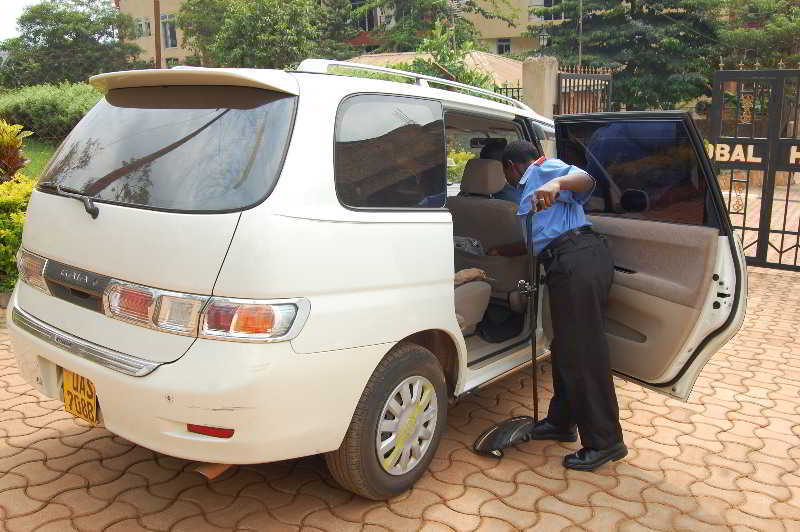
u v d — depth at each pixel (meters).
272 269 2.32
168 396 2.31
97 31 47.06
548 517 2.95
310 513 2.91
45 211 2.88
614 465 3.45
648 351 3.35
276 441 2.40
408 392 2.94
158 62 18.00
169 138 2.64
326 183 2.55
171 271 2.38
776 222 11.34
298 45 28.34
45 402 3.88
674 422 3.98
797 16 24.16
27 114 18.81
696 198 3.09
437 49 14.62
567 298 3.20
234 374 2.28
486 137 4.60
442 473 3.29
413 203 2.97
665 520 2.97
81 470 3.17
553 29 29.08
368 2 38.06
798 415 4.11
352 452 2.73
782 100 7.77
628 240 3.40
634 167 3.31
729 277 3.04
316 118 2.59
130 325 2.48
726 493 3.21
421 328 2.90
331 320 2.49
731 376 4.73
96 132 2.92
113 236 2.54
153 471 3.19
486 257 4.33
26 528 2.71
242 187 2.39
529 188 3.30
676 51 26.72
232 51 28.23
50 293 2.83
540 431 3.59
